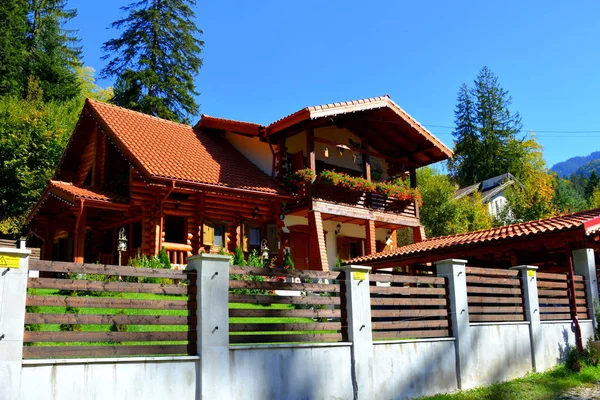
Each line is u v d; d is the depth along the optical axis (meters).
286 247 19.84
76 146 20.95
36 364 5.64
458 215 30.67
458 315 9.61
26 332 5.79
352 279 8.30
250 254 18.38
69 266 6.18
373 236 20.78
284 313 7.75
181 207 17.38
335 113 18.73
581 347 11.87
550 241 11.95
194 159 18.75
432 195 31.05
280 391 7.25
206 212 17.83
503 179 44.66
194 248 17.42
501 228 14.71
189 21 36.12
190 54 35.94
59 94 33.81
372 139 22.69
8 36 31.59
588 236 12.30
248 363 7.04
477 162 57.44
